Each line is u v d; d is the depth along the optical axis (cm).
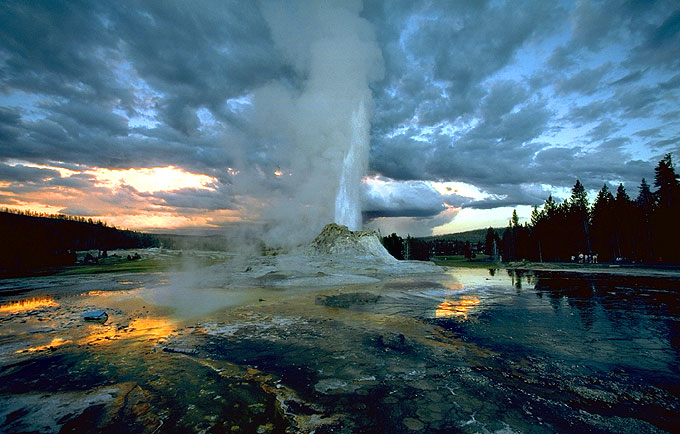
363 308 1081
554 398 471
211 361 618
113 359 631
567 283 1798
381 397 473
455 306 1118
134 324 888
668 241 3472
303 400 466
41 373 568
